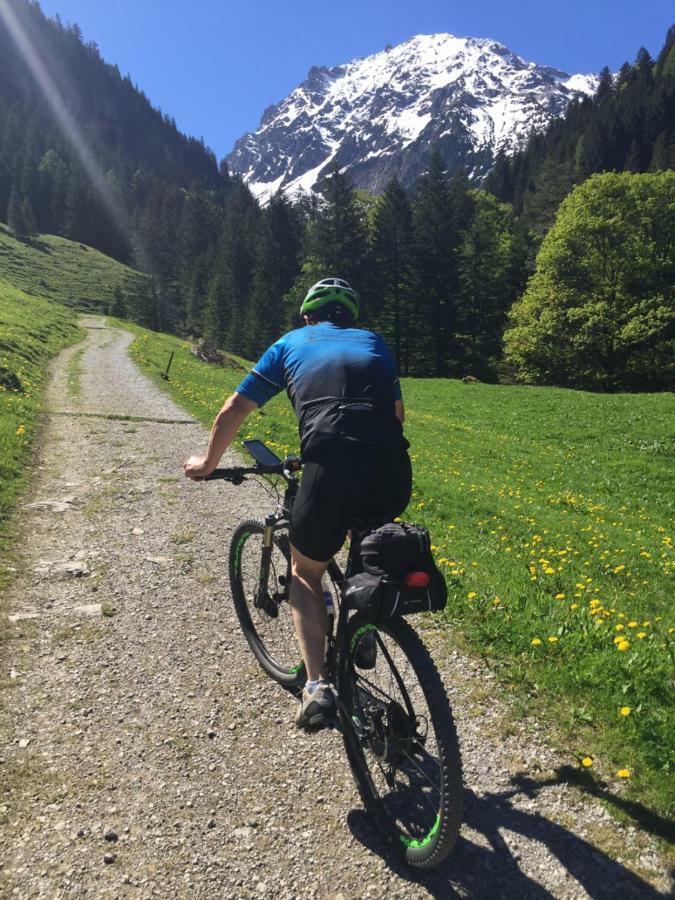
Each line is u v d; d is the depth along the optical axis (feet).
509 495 43.01
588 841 9.04
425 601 8.39
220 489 28.50
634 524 41.78
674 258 159.12
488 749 10.99
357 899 8.23
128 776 10.32
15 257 403.75
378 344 10.21
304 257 302.04
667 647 14.30
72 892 8.14
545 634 14.47
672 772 10.11
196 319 400.26
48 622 15.43
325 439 8.93
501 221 298.15
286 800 9.94
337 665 10.14
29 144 631.97
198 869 8.60
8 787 9.90
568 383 170.60
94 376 82.28
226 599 17.13
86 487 28.27
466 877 8.54
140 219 572.51
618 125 402.72
